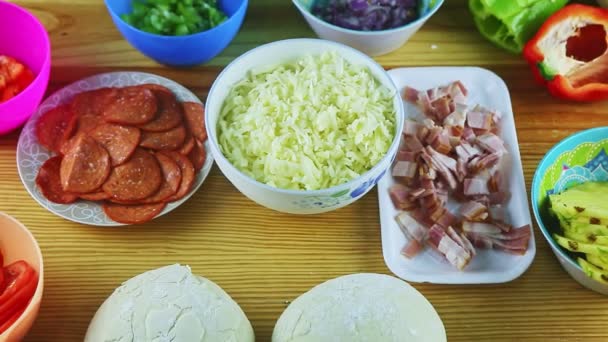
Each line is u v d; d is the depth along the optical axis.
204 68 1.13
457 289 0.91
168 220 0.96
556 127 1.08
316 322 0.77
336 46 0.98
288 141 0.91
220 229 0.96
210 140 0.88
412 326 0.76
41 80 0.98
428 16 1.05
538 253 0.95
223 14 1.12
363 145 0.91
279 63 1.00
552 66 1.07
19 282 0.80
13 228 0.85
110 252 0.93
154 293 0.78
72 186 0.92
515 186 0.98
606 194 0.91
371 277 0.82
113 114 0.98
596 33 1.09
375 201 0.99
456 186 0.99
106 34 1.16
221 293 0.82
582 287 0.92
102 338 0.76
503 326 0.88
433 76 1.11
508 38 1.14
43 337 0.86
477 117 1.04
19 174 0.97
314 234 0.96
